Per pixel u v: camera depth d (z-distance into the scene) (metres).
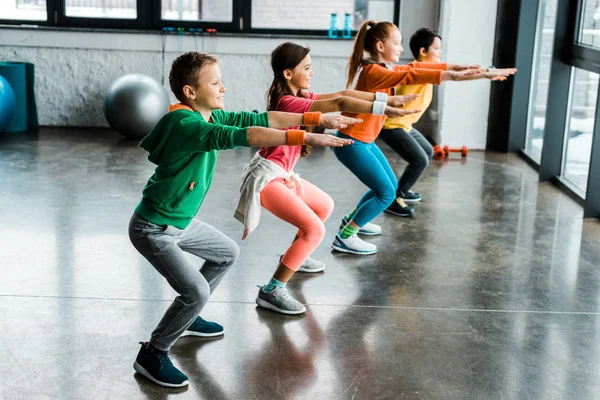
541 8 7.09
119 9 8.20
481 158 7.27
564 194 6.05
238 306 3.77
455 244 4.81
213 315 3.66
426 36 5.42
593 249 4.76
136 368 3.07
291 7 8.21
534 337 3.51
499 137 7.61
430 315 3.73
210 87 2.89
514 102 7.37
